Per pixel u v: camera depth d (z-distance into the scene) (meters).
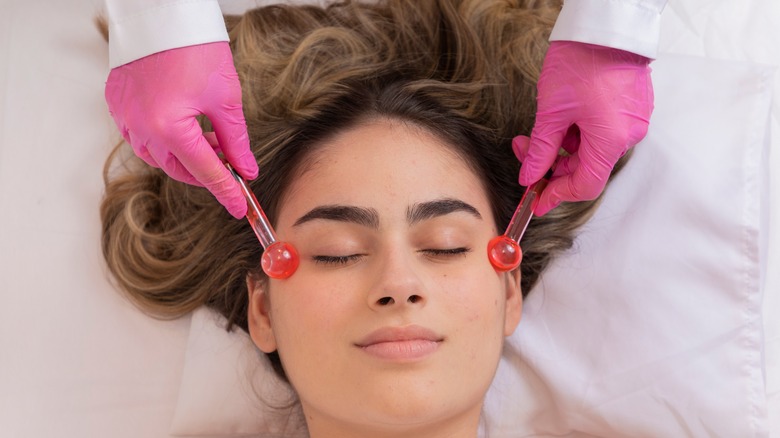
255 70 1.74
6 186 1.83
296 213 1.50
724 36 1.88
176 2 1.38
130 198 1.80
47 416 1.79
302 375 1.46
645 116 1.51
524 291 1.77
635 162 1.75
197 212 1.80
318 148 1.52
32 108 1.86
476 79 1.71
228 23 1.87
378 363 1.39
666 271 1.73
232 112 1.45
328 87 1.58
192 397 1.78
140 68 1.40
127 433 1.80
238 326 1.79
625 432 1.75
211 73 1.41
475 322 1.44
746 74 1.78
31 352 1.80
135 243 1.81
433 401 1.40
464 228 1.47
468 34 1.75
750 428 1.70
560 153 1.70
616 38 1.43
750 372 1.71
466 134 1.58
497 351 1.50
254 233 1.66
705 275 1.72
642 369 1.72
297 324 1.45
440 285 1.43
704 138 1.75
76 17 1.89
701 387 1.71
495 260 1.48
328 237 1.44
